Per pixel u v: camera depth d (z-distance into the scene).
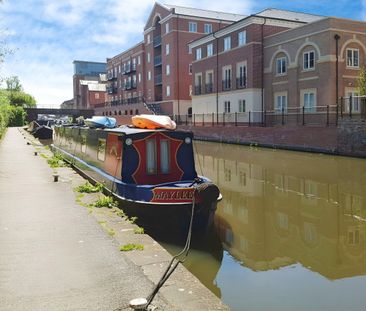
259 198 12.61
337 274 6.80
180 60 54.03
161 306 4.42
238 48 37.81
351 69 29.45
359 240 8.63
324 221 10.09
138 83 67.62
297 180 15.58
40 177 13.57
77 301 4.52
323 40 29.16
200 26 54.75
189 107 54.97
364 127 21.06
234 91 38.75
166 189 8.73
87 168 14.02
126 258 5.95
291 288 6.24
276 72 34.50
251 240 8.69
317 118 29.77
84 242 6.68
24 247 6.40
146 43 64.00
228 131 34.38
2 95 31.12
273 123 34.47
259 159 22.28
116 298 4.62
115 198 9.73
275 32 36.38
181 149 10.34
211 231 9.05
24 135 40.94
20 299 4.57
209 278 6.69
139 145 10.07
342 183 14.76
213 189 8.69
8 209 8.91
